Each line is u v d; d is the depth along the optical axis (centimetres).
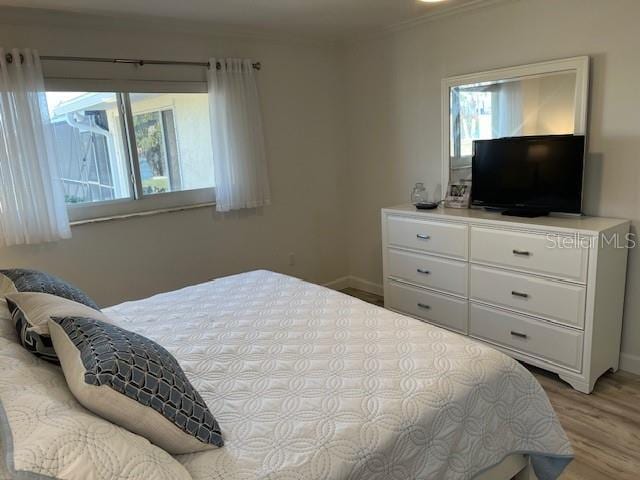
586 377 265
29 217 299
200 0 291
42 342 140
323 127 446
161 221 364
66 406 110
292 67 417
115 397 112
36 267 313
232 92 378
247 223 411
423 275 350
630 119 270
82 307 162
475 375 162
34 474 87
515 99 318
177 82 358
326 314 223
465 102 349
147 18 323
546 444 176
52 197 304
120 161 347
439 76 367
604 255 255
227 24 353
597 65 279
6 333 152
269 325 213
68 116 320
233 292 261
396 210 360
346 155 465
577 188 280
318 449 128
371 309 226
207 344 197
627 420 243
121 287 350
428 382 156
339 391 155
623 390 271
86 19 310
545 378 287
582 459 217
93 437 99
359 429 136
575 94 287
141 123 351
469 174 355
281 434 135
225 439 134
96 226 335
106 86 328
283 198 430
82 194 334
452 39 353
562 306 269
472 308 321
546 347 282
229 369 175
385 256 379
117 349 120
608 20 271
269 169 417
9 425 99
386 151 425
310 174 445
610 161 281
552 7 293
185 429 123
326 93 442
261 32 382
